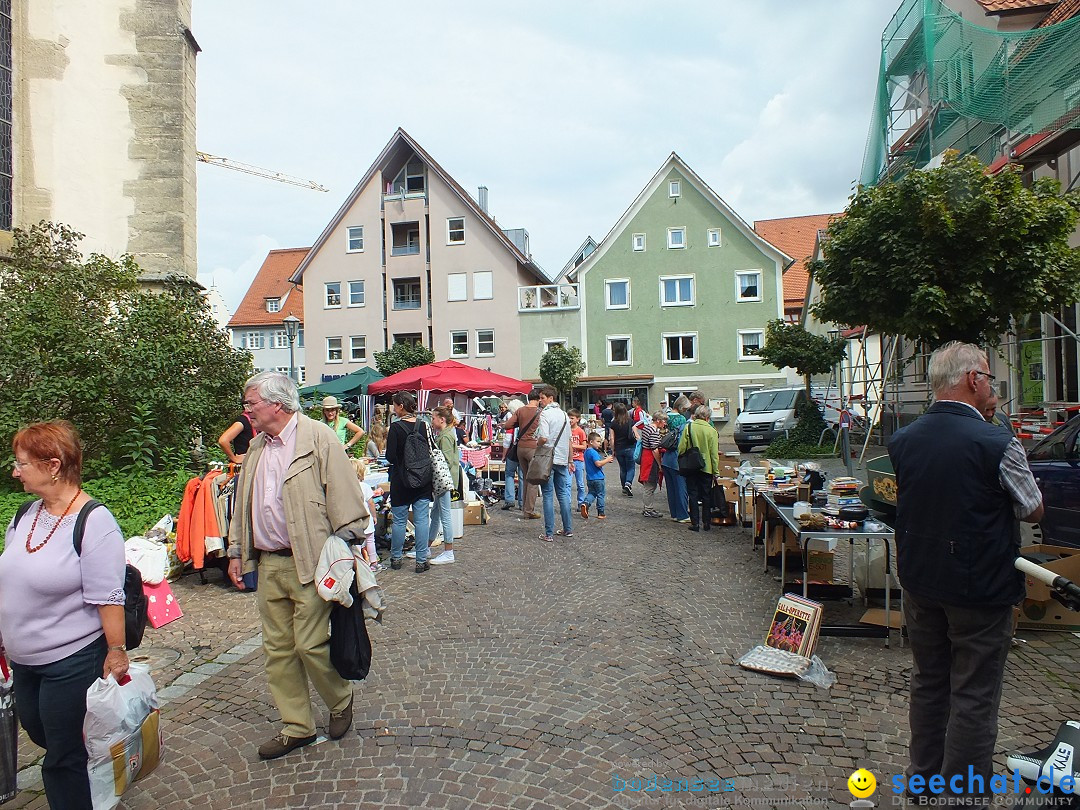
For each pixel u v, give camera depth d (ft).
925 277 30.30
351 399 79.20
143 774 9.26
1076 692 12.94
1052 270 28.76
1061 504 20.57
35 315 27.12
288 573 11.16
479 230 120.98
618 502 38.91
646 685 13.70
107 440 28.45
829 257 35.06
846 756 10.92
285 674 11.42
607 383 111.34
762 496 22.15
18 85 35.91
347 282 126.52
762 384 110.32
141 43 38.19
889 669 14.23
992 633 8.51
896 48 54.65
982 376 9.15
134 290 31.78
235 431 21.93
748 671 14.29
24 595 8.41
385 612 18.92
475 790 10.13
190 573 23.36
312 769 10.82
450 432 29.12
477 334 121.29
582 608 18.83
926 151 56.44
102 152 38.06
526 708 12.80
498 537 29.01
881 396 50.06
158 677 14.74
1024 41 36.78
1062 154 38.60
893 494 15.64
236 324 174.91
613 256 114.93
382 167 124.67
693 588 20.53
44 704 8.48
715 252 111.65
